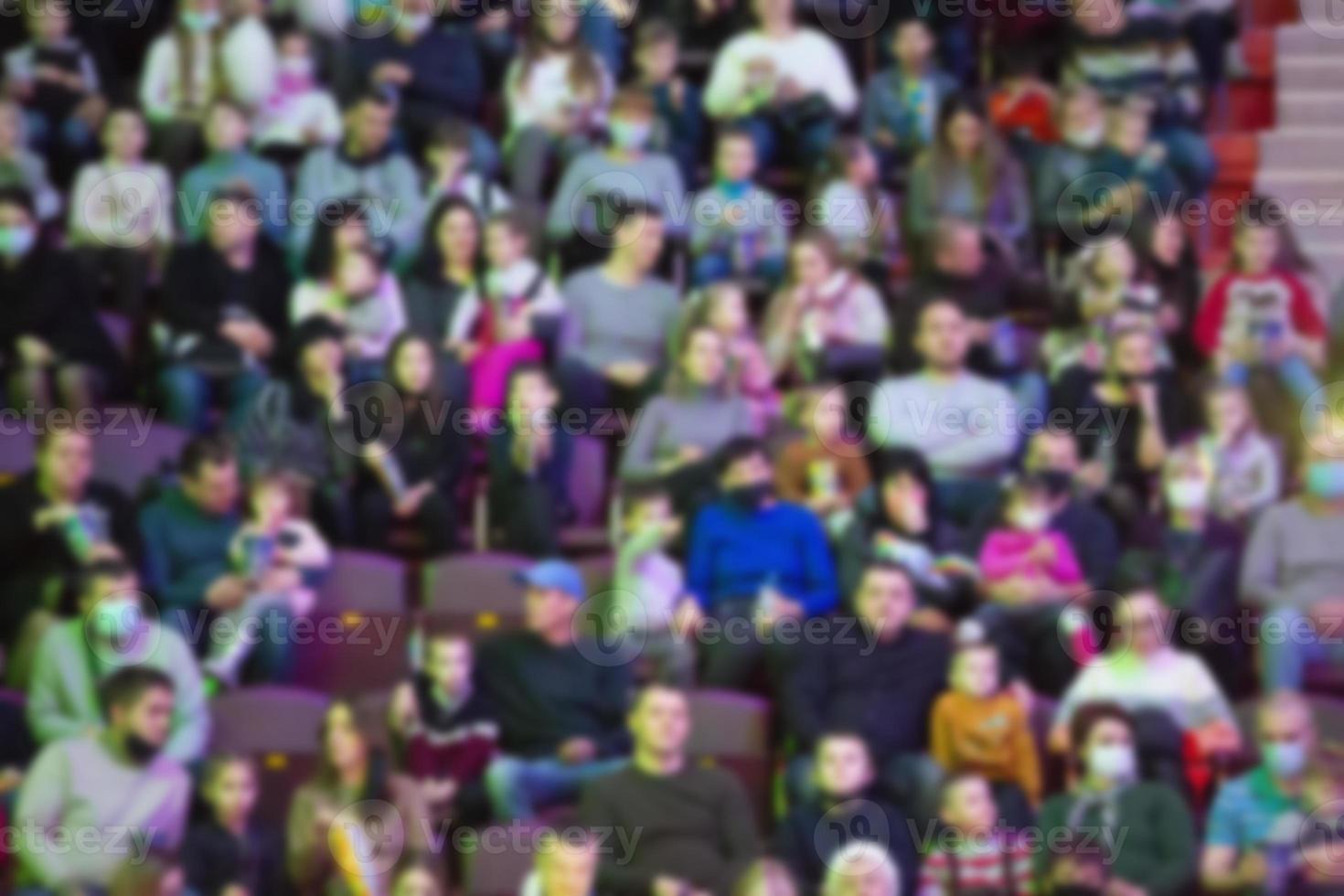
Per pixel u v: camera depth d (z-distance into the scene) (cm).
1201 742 2008
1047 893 1911
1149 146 2547
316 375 2158
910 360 2266
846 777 1900
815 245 2289
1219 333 2394
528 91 2519
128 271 2377
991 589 2084
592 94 2514
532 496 2131
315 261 2292
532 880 1856
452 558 2083
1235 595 2150
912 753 1969
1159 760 1973
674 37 2533
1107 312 2336
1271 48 2730
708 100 2584
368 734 1980
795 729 1966
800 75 2575
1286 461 2312
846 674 1989
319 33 2570
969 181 2481
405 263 2378
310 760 1973
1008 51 2680
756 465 2083
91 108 2511
